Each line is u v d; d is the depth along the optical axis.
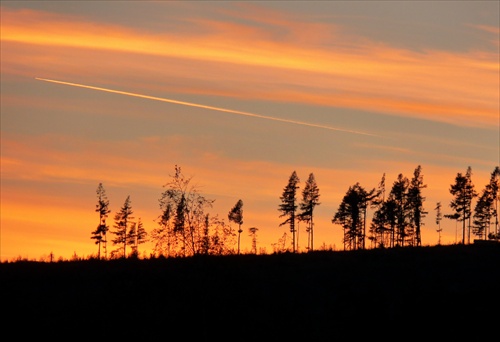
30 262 58.72
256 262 60.66
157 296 50.81
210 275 49.41
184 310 49.03
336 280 57.56
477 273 60.50
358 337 49.97
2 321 48.00
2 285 52.34
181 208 48.81
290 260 61.91
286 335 49.09
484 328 51.31
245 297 51.12
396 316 52.31
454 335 50.44
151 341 47.03
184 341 47.25
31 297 51.03
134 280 53.16
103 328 48.03
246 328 48.84
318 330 50.31
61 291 52.12
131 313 49.38
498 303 54.50
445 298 54.91
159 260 57.31
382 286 57.09
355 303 53.53
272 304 52.31
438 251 66.62
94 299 51.03
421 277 58.91
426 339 50.09
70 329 47.75
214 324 48.38
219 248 49.62
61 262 58.84
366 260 62.91
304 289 55.69
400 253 65.56
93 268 56.34
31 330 47.44
